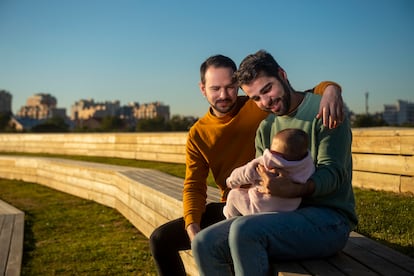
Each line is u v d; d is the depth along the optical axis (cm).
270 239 229
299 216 235
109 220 754
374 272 227
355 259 248
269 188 235
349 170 253
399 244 358
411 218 429
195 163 312
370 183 611
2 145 2005
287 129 239
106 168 932
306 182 232
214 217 314
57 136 1705
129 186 737
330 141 241
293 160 233
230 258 244
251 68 248
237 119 300
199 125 310
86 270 493
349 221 250
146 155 1265
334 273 226
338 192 247
